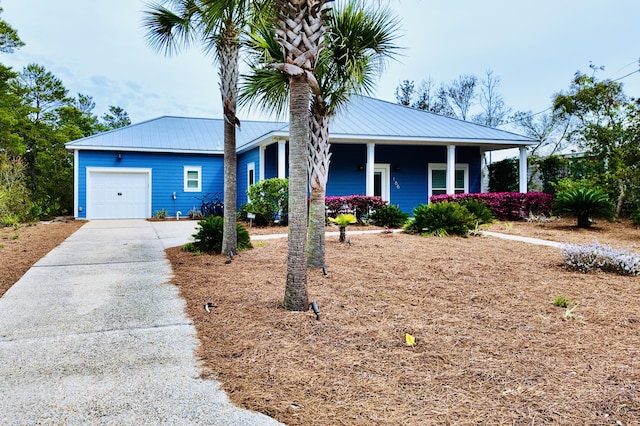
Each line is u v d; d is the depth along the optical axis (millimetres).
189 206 17344
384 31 5598
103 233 10891
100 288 5059
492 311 4000
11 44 16609
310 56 3955
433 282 5078
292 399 2414
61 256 7242
